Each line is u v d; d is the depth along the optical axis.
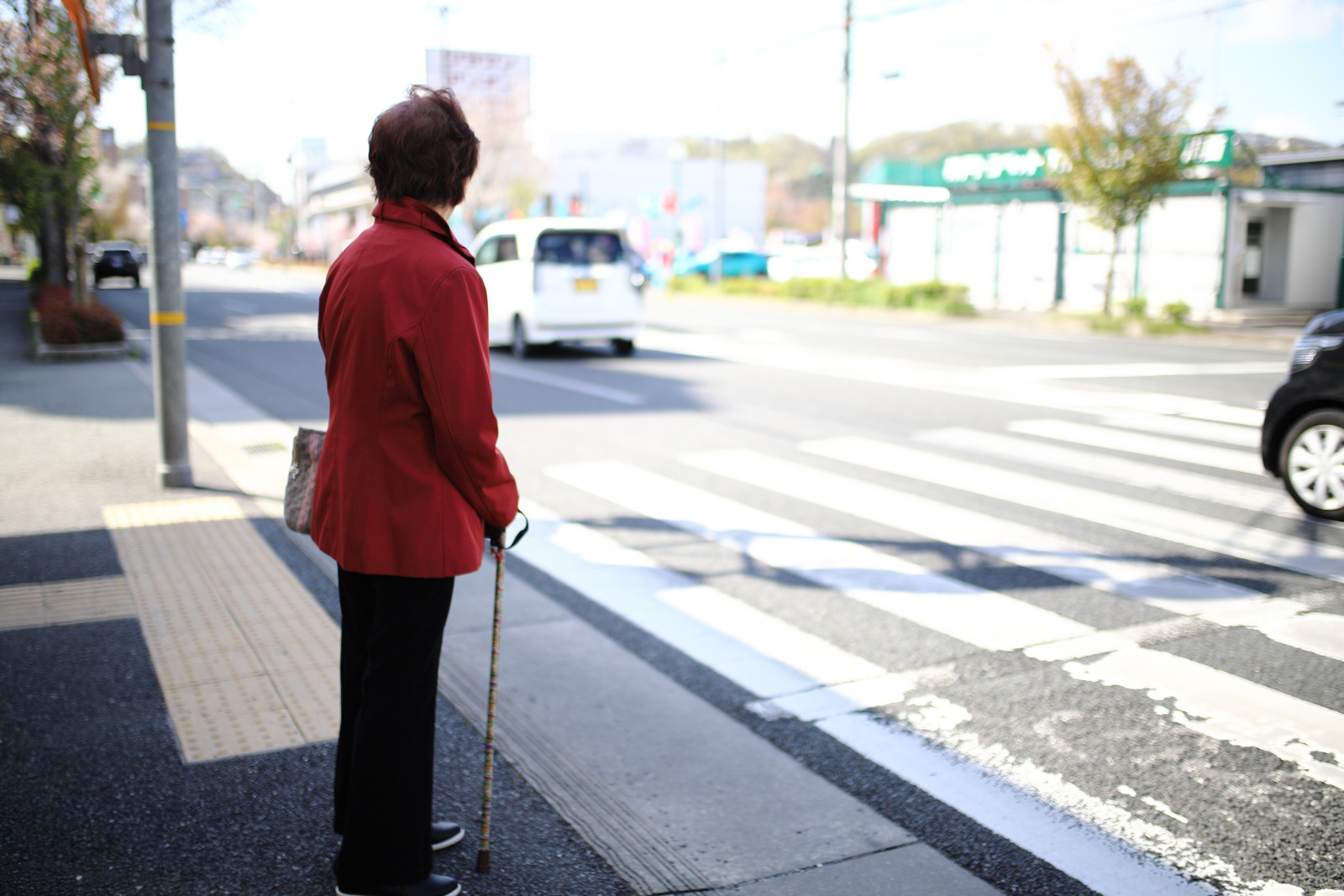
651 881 2.64
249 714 3.55
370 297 2.26
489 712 2.59
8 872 2.64
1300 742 3.43
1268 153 27.25
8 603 4.64
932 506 6.56
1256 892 2.63
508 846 2.80
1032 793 3.12
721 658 4.19
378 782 2.38
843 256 31.12
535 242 14.84
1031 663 4.12
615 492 6.99
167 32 6.34
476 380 2.25
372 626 2.38
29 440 8.55
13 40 13.06
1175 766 3.29
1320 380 6.18
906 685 3.93
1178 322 21.12
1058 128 22.00
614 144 63.81
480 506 2.36
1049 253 29.98
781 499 6.79
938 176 35.28
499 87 52.09
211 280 49.22
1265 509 6.45
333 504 2.36
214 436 9.02
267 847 2.77
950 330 21.03
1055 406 10.41
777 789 3.13
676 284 37.69
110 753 3.27
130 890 2.57
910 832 2.90
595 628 4.52
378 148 2.31
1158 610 4.71
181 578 5.02
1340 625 4.50
